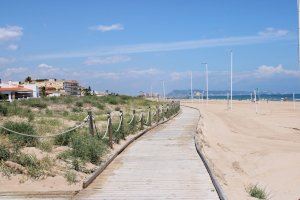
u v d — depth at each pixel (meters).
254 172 21.64
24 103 46.81
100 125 27.88
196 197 11.62
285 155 25.47
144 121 33.53
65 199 11.32
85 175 14.17
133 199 11.50
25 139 16.17
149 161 17.38
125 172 15.09
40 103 47.50
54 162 14.42
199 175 14.45
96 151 16.17
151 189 12.58
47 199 11.29
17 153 14.05
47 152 15.75
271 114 62.75
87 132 21.14
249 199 13.92
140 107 61.47
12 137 15.95
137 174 14.75
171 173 14.86
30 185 12.34
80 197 11.68
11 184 12.25
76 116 36.97
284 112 67.69
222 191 11.73
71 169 14.30
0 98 97.69
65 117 35.81
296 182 19.36
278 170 21.78
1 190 11.81
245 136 36.16
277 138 35.12
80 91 192.12
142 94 129.12
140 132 27.53
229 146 29.59
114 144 21.30
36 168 13.39
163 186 12.94
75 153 15.77
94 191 12.38
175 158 18.08
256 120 52.22
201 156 17.95
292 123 47.94
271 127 44.19
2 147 13.59
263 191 16.02
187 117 45.94
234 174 19.75
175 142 23.72
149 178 14.09
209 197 11.61
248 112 67.38
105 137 20.03
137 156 18.70
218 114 61.59
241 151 27.61
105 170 15.46
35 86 118.81
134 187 12.85
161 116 39.16
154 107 61.69
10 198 11.27
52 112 40.84
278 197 16.94
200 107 79.81
